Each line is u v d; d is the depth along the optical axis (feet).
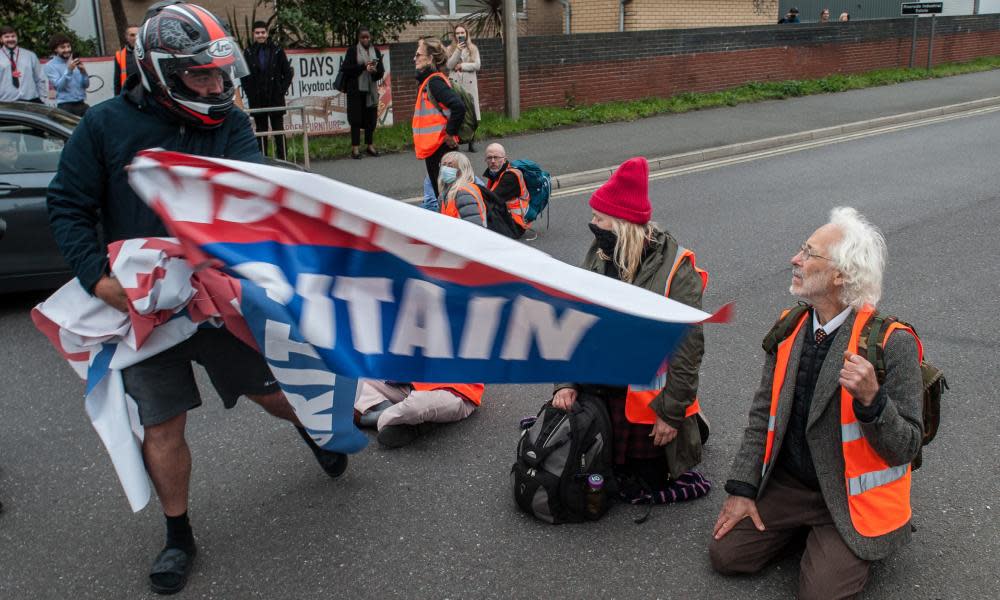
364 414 14.58
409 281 7.95
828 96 63.16
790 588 10.59
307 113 44.42
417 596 10.61
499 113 51.24
